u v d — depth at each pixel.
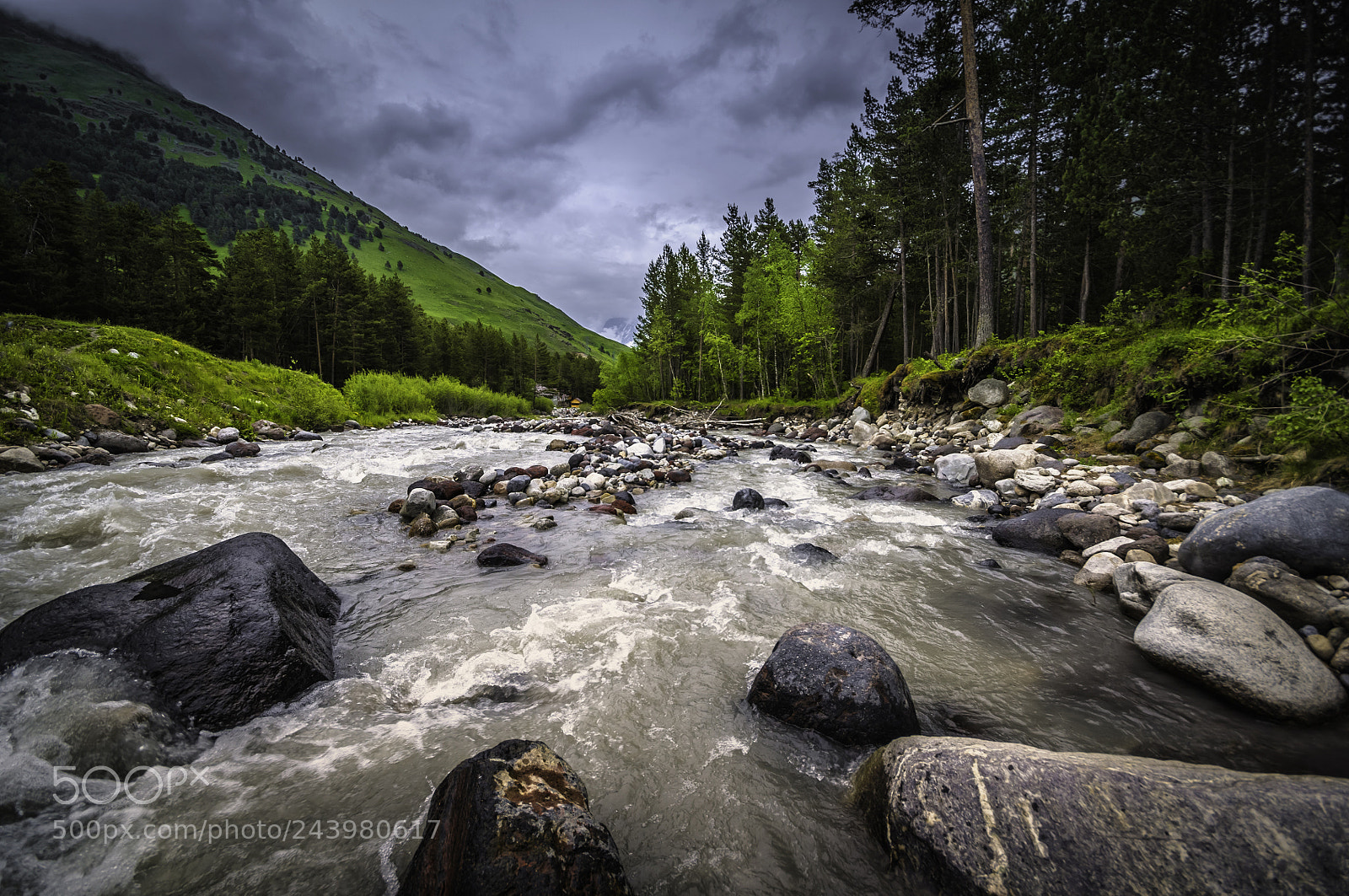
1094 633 4.19
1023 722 3.08
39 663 2.87
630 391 56.06
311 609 4.02
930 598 4.83
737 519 7.54
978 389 16.22
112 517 6.19
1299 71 13.78
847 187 30.66
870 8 19.33
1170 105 14.47
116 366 14.23
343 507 7.73
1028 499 8.60
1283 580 3.90
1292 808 1.84
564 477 9.53
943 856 1.97
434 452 13.16
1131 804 1.92
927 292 34.12
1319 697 3.05
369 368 55.22
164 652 3.02
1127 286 24.67
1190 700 3.29
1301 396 6.69
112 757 2.50
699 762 2.71
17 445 9.52
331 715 3.03
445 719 3.03
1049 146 22.72
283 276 49.19
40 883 1.96
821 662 3.09
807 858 2.16
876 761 2.47
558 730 2.95
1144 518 6.50
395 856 2.11
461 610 4.46
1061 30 19.75
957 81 21.23
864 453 15.70
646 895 2.00
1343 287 8.49
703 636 4.06
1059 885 1.80
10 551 5.15
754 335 40.06
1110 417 11.31
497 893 1.72
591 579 5.21
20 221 35.59
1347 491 6.07
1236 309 8.91
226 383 17.17
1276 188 14.68
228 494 7.82
